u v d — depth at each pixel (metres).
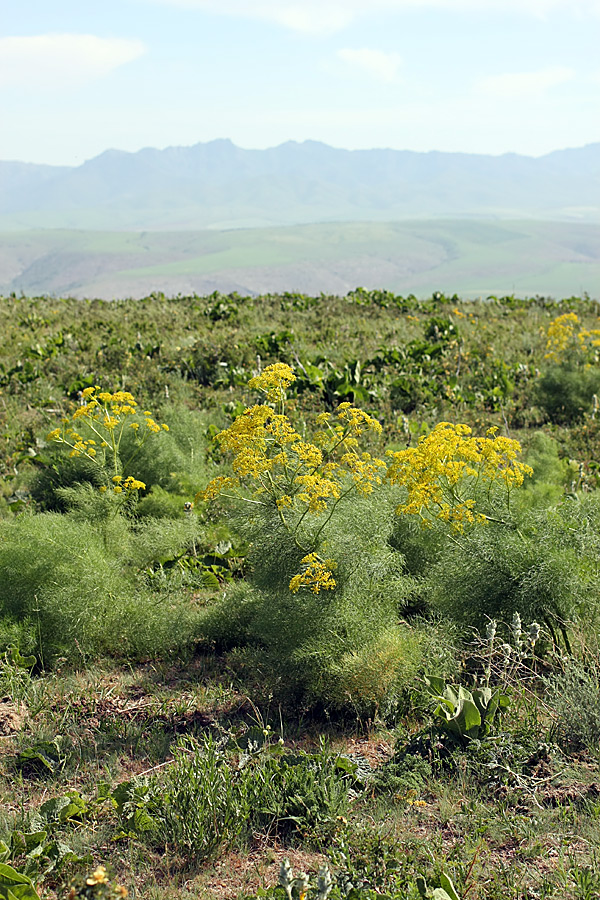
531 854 3.31
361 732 4.59
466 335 17.70
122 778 4.11
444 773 4.02
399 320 19.47
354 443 5.68
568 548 5.08
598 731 4.10
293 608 4.94
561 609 4.89
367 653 4.59
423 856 3.34
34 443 10.52
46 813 3.68
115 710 4.84
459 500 5.66
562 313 22.08
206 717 4.74
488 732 4.21
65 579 5.65
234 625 5.73
